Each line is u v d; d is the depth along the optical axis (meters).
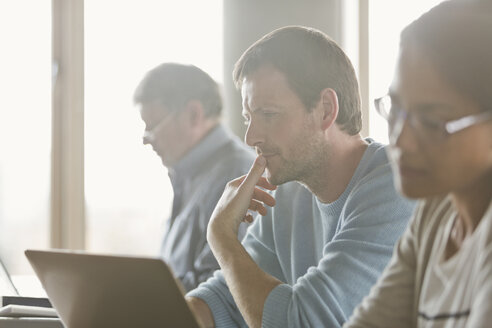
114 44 5.54
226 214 2.30
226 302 2.40
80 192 5.58
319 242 2.35
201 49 5.46
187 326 1.59
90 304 1.75
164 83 3.94
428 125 1.10
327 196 2.27
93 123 5.58
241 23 5.42
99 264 1.64
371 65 5.57
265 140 2.23
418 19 1.15
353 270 2.07
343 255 2.08
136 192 5.57
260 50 2.22
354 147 2.27
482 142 1.09
